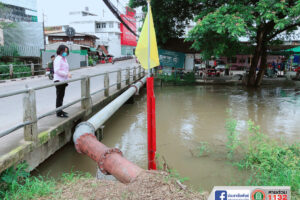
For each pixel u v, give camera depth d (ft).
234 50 51.26
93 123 15.72
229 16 36.91
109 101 29.07
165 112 32.01
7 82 47.42
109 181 11.46
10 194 10.84
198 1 50.65
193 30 39.81
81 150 13.61
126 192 9.59
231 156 17.34
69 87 37.55
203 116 29.73
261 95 45.11
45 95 30.60
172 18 57.41
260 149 16.25
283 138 21.45
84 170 15.87
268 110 32.50
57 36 124.67
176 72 65.21
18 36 66.64
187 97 43.47
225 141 20.88
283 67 81.51
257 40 54.39
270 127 24.82
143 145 20.51
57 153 17.80
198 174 14.96
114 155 11.35
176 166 16.06
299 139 21.22
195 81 64.44
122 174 10.58
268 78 72.18
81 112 20.24
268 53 65.26
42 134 14.23
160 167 15.38
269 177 13.73
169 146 19.88
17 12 75.82
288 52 65.57
